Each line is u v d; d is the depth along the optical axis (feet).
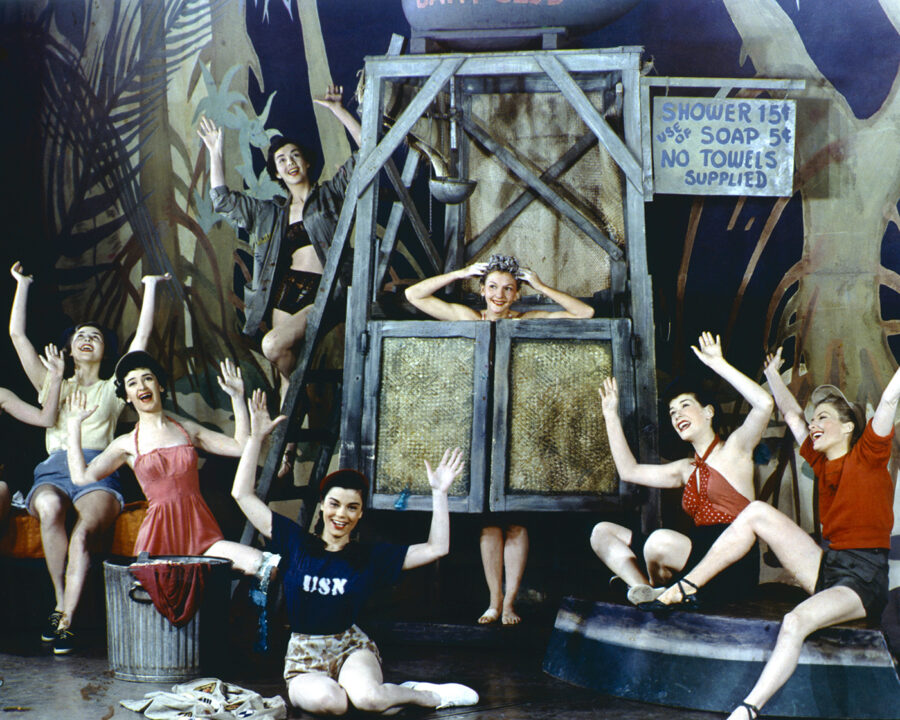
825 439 14.01
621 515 18.63
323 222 18.75
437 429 16.62
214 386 20.51
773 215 18.70
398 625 16.74
